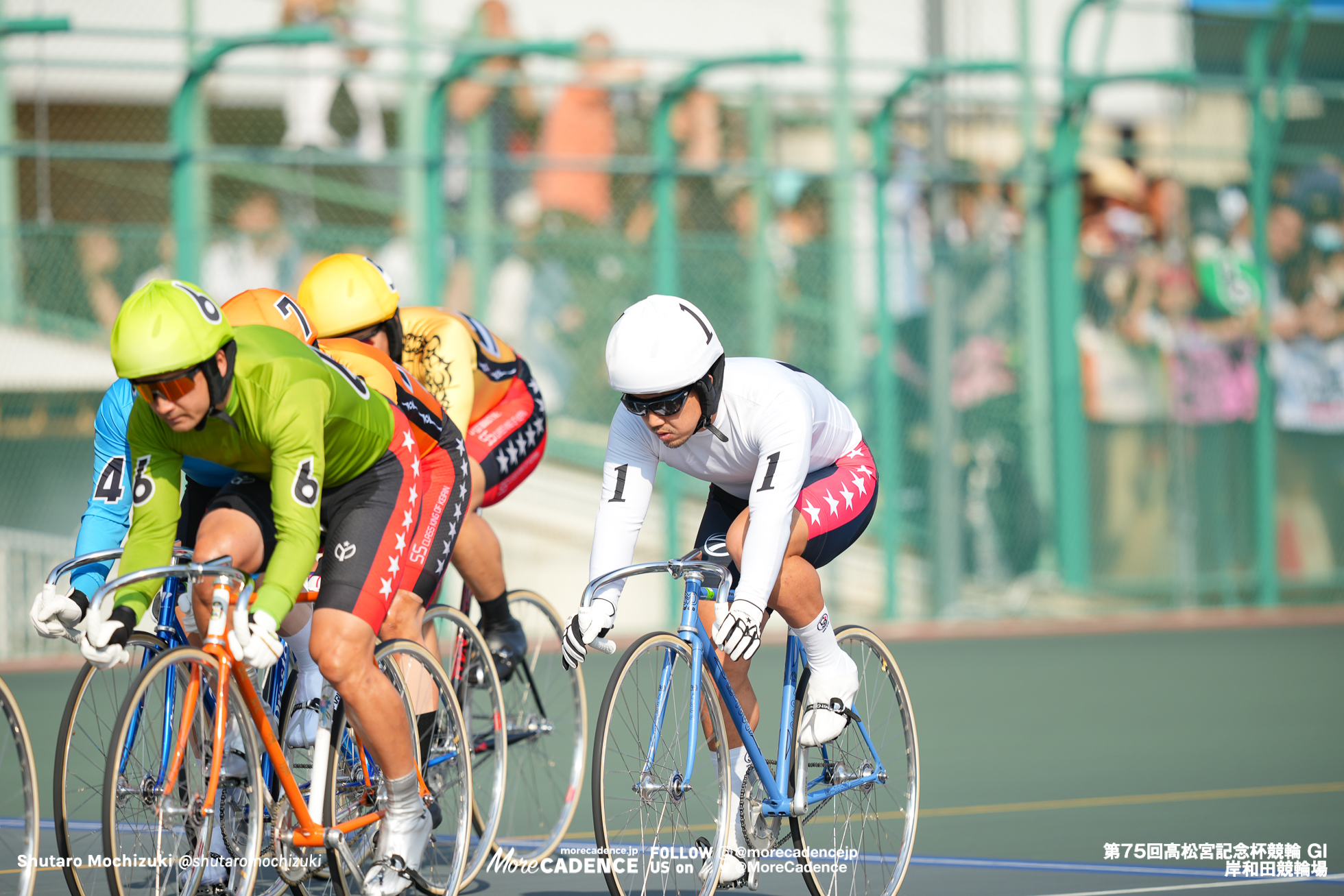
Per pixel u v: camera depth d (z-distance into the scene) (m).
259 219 37.91
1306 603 41.72
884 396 38.22
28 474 33.78
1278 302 41.94
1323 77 42.66
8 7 34.03
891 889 12.98
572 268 37.00
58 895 12.90
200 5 35.69
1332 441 42.25
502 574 16.66
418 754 12.61
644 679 11.79
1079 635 36.12
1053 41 40.50
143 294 10.37
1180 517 40.38
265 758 12.18
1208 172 41.56
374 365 13.16
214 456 11.32
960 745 21.50
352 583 11.67
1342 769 19.17
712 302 37.94
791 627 12.54
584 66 37.97
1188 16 40.66
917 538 39.53
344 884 11.92
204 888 11.92
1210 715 24.05
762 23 38.94
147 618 12.74
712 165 37.00
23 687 28.11
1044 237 40.19
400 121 37.72
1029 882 13.34
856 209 38.72
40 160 33.31
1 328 33.69
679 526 37.00
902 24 39.62
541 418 18.20
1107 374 40.50
